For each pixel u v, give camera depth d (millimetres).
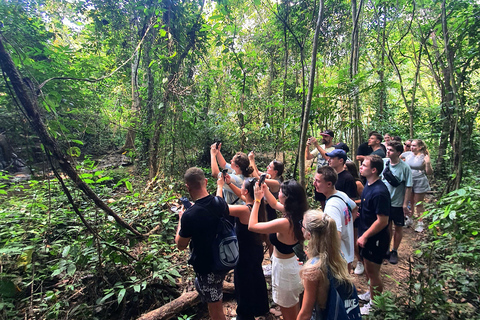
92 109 5102
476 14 4531
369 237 2615
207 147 7637
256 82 7562
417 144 4812
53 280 2957
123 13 7152
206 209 2184
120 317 2578
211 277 2246
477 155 6242
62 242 3283
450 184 4797
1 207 3967
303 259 2105
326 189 2449
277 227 2070
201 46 6402
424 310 2172
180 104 5734
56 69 3594
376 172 2730
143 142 7289
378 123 8828
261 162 7859
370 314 2365
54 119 2422
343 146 4309
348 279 1552
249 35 9203
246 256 2395
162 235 3766
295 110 6250
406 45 9156
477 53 4598
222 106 8266
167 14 5812
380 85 5059
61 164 2244
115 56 8172
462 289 2482
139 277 2889
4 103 2557
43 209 3760
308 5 6375
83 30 8133
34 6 4320
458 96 4773
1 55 1865
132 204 4512
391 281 3336
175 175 6281
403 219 3773
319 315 1565
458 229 2686
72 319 2357
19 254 2625
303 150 3400
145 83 7004
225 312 2863
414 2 6285
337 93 4965
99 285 2734
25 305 2490
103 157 9875
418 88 13102
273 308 2873
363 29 8234
